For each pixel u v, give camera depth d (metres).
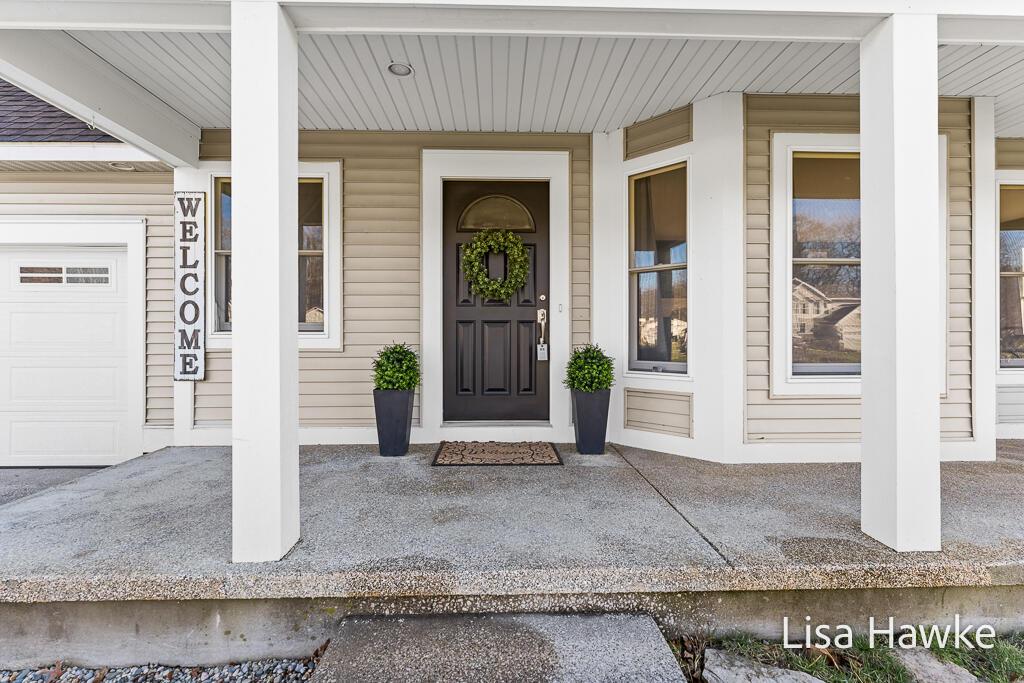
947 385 3.83
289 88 2.22
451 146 4.20
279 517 2.14
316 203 4.26
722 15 2.24
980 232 3.84
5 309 4.52
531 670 1.75
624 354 4.14
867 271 2.35
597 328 4.24
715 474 3.36
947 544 2.28
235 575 2.03
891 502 2.23
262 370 2.13
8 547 2.26
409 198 4.23
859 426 3.70
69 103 3.02
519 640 1.92
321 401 4.21
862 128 2.37
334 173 4.18
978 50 3.06
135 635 2.10
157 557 2.17
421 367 4.21
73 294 4.55
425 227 4.20
